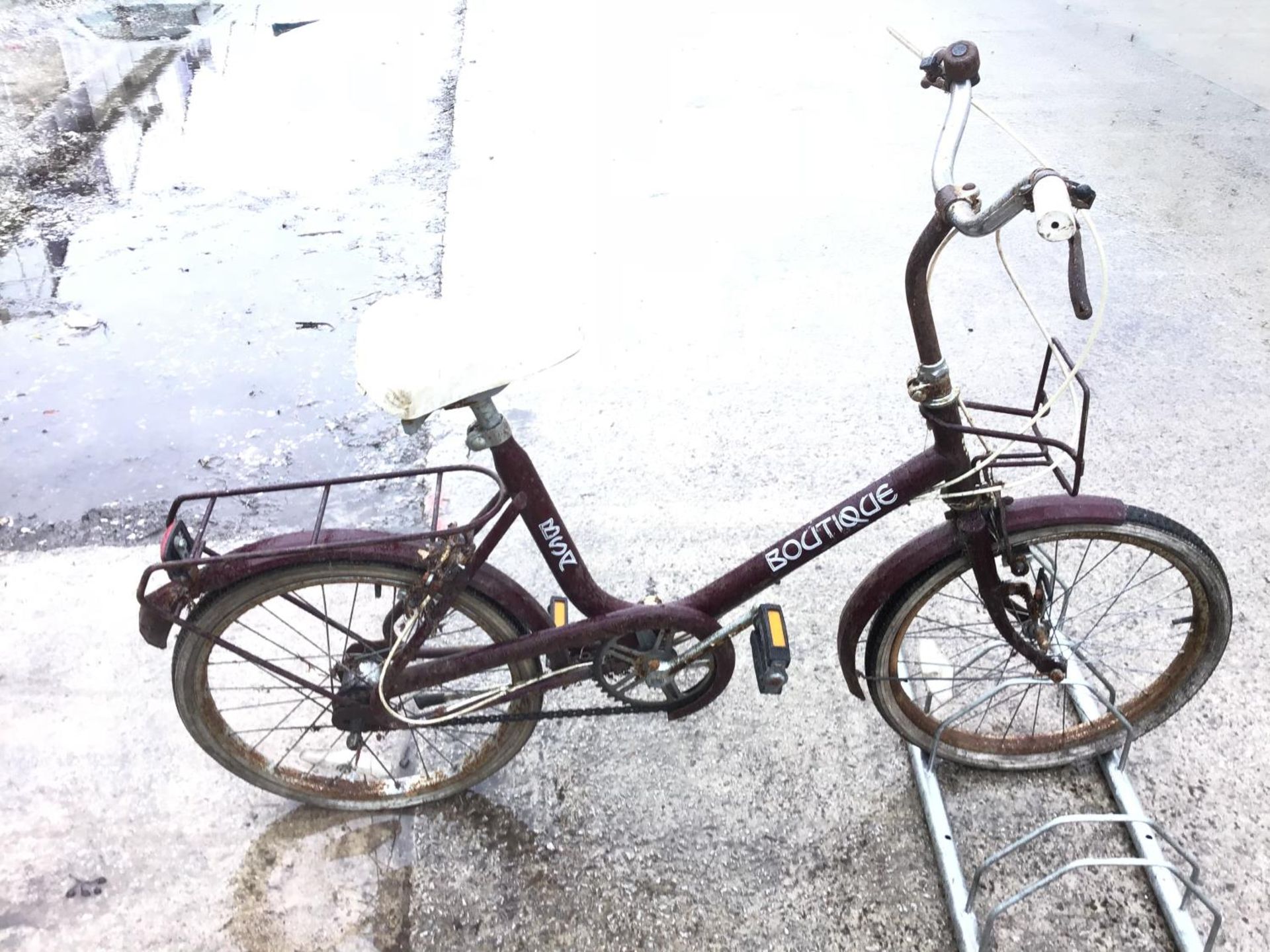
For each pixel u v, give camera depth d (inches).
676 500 114.3
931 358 66.6
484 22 248.2
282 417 129.1
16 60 233.8
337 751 88.9
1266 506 111.0
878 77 215.8
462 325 64.1
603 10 254.5
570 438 123.3
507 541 109.8
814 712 91.9
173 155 193.2
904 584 75.3
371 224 168.9
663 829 83.0
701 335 140.3
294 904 78.1
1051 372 131.3
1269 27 242.5
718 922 76.9
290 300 150.5
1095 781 85.8
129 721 91.4
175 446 124.3
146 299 151.5
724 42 234.2
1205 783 84.7
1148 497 112.3
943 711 91.9
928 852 81.0
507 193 174.1
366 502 115.4
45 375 136.0
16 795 85.2
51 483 118.5
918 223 164.7
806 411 127.0
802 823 83.4
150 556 108.7
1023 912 76.3
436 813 84.4
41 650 97.7
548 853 81.5
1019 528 72.8
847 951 74.9
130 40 247.4
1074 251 52.7
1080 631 98.1
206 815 84.1
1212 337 137.8
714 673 79.3
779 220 166.1
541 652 73.9
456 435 125.0
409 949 75.5
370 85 220.2
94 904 77.9
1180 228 161.6
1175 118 197.2
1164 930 75.1
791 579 104.3
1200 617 78.5
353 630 95.5
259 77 226.7
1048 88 209.6
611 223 165.5
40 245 164.9
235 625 99.8
